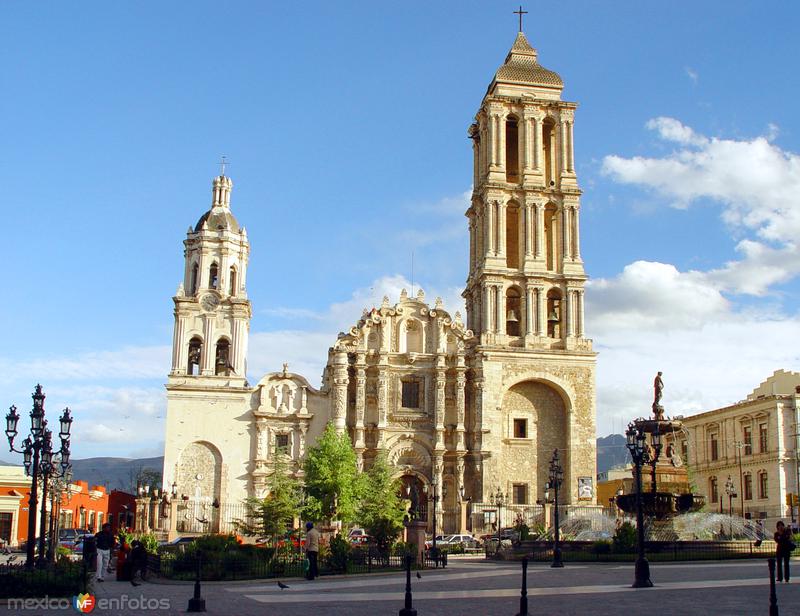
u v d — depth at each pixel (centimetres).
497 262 9956
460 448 9525
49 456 4881
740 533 6525
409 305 10006
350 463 8606
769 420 10650
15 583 3012
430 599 3002
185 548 5041
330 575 4462
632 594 3045
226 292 9806
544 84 10538
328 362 9819
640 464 3691
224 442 9419
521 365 9706
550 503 9138
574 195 10238
